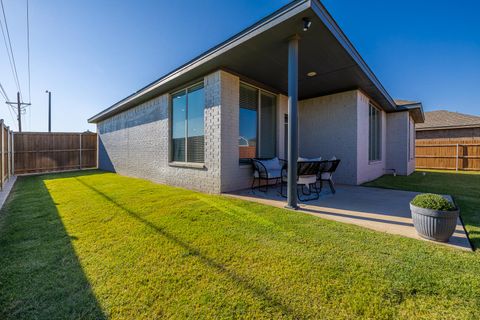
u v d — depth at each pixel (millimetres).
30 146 9852
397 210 3605
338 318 1353
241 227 2836
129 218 3252
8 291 1621
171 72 5613
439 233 2309
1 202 4359
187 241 2439
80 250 2252
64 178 8125
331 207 3801
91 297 1557
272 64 4715
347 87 6254
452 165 11531
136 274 1825
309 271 1832
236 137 5270
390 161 9367
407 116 9016
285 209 3670
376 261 1965
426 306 1438
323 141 6887
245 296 1554
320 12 3160
